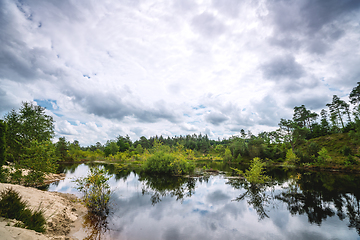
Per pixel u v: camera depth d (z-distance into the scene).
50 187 14.27
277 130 66.25
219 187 15.80
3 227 3.97
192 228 7.36
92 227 7.02
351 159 35.03
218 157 70.88
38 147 13.81
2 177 10.94
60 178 18.75
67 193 12.03
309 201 11.60
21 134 22.62
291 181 19.72
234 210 9.77
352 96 61.97
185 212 9.30
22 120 23.77
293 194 13.38
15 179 12.25
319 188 15.78
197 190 14.52
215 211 9.55
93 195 9.09
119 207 9.83
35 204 7.52
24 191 8.65
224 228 7.45
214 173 25.42
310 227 7.73
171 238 6.41
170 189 14.69
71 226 6.88
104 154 66.44
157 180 19.16
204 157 75.75
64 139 46.91
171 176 22.38
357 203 11.26
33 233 4.43
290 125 62.88
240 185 16.75
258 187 15.84
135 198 11.74
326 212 9.61
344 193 13.89
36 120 25.69
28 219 5.27
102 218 8.11
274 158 57.22
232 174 24.56
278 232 7.20
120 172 25.59
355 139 42.56
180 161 24.36
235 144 70.12
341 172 30.17
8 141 19.70
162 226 7.47
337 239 6.68
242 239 6.54
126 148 85.62
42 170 13.66
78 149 61.66
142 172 25.64
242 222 8.16
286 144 67.12
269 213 9.38
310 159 41.97
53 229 5.94
